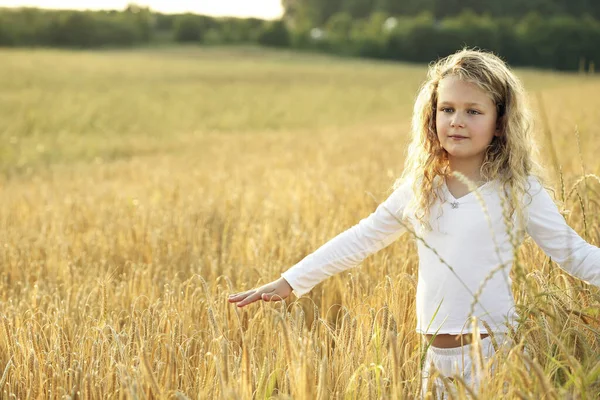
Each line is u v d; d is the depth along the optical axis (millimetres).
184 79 47344
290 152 13367
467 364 2422
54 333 2938
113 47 92438
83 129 23359
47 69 47156
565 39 76500
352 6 124125
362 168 8680
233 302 2771
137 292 3756
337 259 2715
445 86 2504
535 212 2473
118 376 2453
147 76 47562
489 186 2465
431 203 2529
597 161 6309
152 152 17297
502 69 2494
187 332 3012
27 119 23453
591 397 2053
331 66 69188
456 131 2465
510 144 2482
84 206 6930
